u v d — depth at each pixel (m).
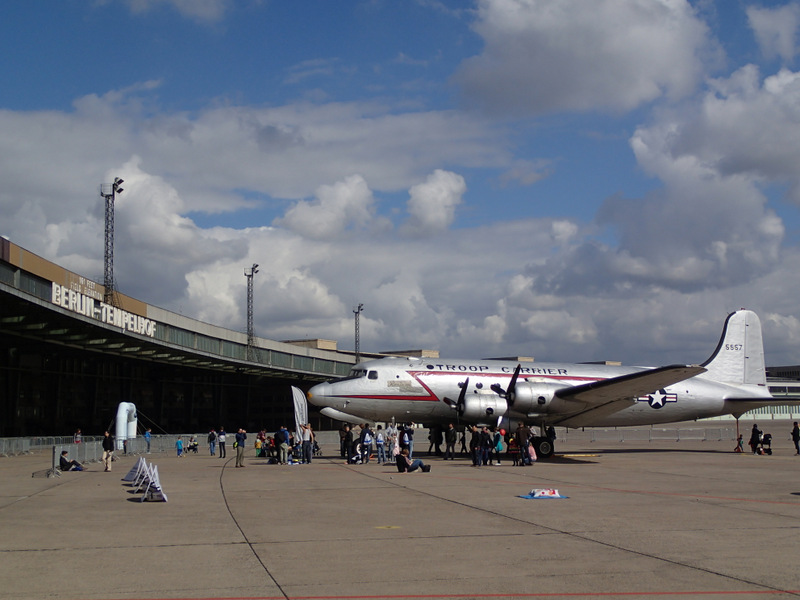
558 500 16.95
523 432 28.34
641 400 36.00
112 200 50.59
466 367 33.75
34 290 37.34
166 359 57.91
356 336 100.31
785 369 165.62
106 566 9.98
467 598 8.26
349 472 25.91
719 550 10.91
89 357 57.12
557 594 8.39
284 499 17.53
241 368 65.62
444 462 30.62
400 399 32.50
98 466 31.19
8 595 8.45
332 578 9.22
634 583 8.88
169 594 8.48
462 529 12.89
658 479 22.30
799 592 8.43
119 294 49.12
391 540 11.83
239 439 29.92
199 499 17.66
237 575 9.41
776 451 39.50
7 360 48.22
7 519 14.41
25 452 41.34
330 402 32.28
